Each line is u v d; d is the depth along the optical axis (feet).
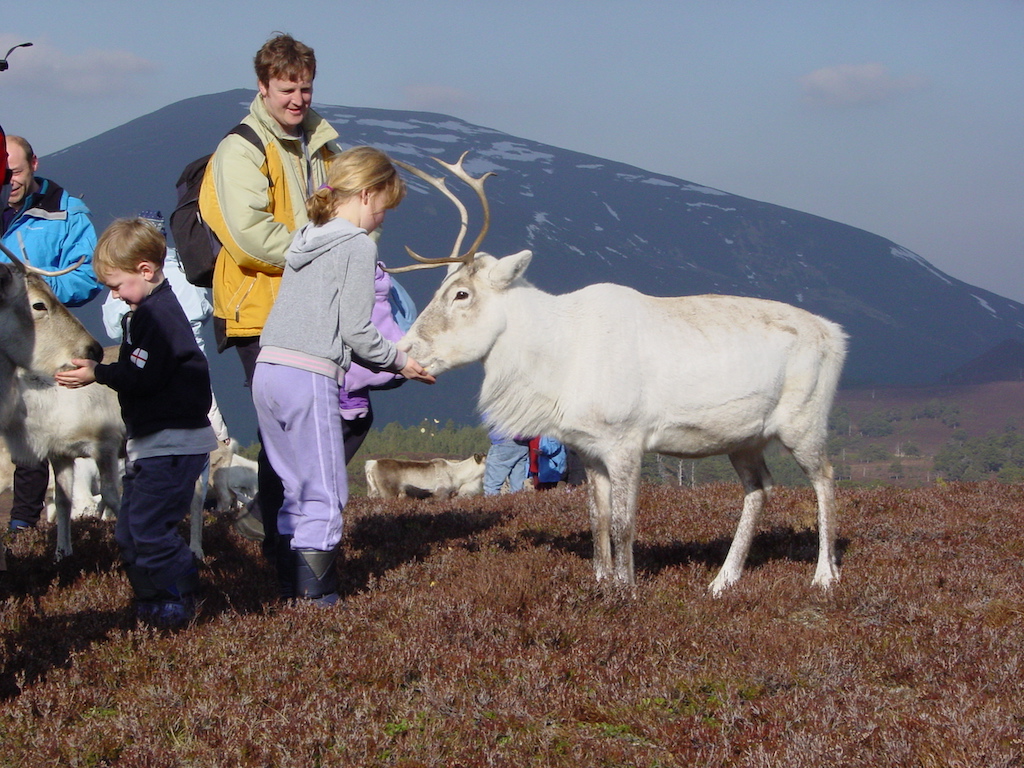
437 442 171.83
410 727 12.91
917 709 13.60
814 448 22.12
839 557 23.75
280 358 16.48
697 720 13.12
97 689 13.99
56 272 20.92
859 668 15.16
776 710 13.50
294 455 16.76
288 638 15.64
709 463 135.33
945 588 19.90
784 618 18.48
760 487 22.38
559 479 43.70
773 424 21.94
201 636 15.90
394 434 175.42
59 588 20.20
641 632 16.28
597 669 14.74
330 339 16.52
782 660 15.23
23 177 23.53
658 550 24.22
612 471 20.30
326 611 16.65
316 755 12.35
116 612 17.79
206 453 17.57
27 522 29.73
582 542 24.79
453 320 20.01
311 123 20.18
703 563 22.71
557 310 20.51
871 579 20.11
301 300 16.51
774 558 24.03
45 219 24.08
